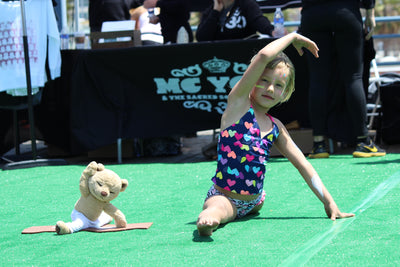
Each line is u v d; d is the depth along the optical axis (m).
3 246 2.58
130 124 6.01
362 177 4.01
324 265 1.97
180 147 6.75
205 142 7.98
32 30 5.81
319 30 5.35
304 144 5.77
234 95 2.80
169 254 2.24
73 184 4.52
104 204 2.81
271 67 2.77
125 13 7.02
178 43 5.83
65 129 6.41
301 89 5.80
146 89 5.96
